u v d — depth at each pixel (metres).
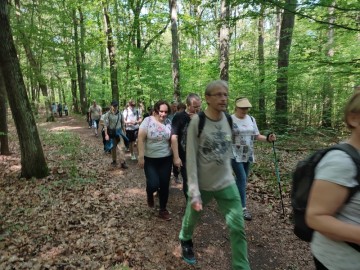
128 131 9.09
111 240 4.14
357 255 1.49
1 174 7.56
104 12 17.61
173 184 6.64
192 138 3.05
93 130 17.59
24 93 6.84
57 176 7.23
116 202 5.62
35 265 3.53
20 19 14.74
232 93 11.44
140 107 16.03
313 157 1.60
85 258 3.69
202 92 16.78
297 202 1.67
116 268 3.45
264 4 5.32
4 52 6.51
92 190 6.27
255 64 9.71
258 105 10.01
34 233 4.36
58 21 20.30
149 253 3.86
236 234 3.03
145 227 4.58
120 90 19.14
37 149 7.07
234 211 3.06
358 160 1.41
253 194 5.88
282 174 6.86
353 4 5.31
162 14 16.77
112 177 7.35
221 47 10.60
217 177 3.09
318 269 1.67
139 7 18.06
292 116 9.03
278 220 4.79
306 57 6.25
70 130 17.44
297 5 5.20
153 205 5.14
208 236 4.34
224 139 3.10
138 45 19.45
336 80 8.30
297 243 4.11
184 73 17.42
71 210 5.20
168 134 4.73
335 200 1.41
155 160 4.74
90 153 10.22
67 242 4.11
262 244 4.10
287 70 6.93
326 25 5.78
